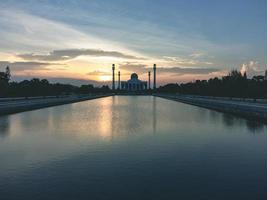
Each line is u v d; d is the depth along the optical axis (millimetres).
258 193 13891
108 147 23625
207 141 26328
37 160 19609
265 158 20359
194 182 15414
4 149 22875
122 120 42688
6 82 98250
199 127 35250
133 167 18047
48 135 29094
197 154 21438
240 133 30750
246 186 14828
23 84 107250
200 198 13305
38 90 111688
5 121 39625
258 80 103688
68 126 35688
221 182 15391
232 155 21203
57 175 16453
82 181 15508
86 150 22578
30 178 15977
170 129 33562
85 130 32562
